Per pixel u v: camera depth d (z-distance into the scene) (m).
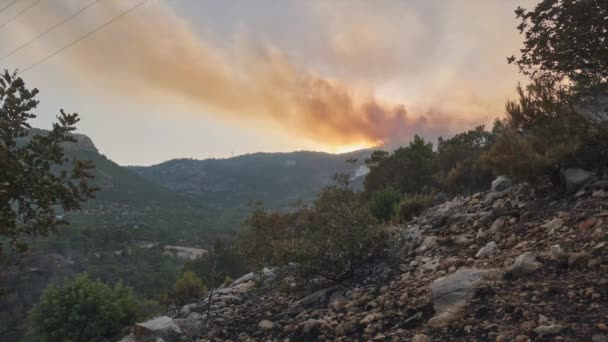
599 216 5.73
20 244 6.11
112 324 9.66
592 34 5.51
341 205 8.76
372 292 6.84
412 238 8.95
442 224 9.65
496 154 8.41
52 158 6.10
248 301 9.75
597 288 4.15
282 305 8.36
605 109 6.57
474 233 8.05
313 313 6.79
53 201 6.07
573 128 7.18
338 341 5.31
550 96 7.34
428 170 19.53
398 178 20.42
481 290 4.94
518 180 8.92
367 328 5.28
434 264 7.08
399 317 5.36
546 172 7.76
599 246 4.91
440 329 4.55
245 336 6.83
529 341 3.69
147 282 83.81
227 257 25.81
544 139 7.67
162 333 7.38
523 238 6.43
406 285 6.54
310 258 7.96
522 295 4.57
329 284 8.31
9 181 5.46
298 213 10.91
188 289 11.72
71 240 101.12
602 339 3.36
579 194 6.87
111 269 88.31
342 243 7.93
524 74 6.73
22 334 50.78
